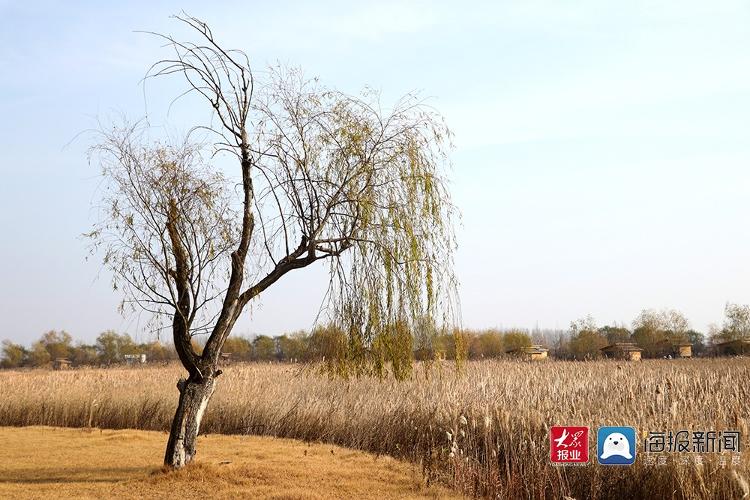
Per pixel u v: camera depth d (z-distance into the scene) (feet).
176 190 42.52
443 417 52.39
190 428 41.88
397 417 55.77
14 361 254.47
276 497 36.32
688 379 62.39
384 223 44.29
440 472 43.11
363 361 44.88
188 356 41.88
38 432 67.36
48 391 83.10
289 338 203.62
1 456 50.31
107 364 213.25
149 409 74.59
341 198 43.83
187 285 42.37
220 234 43.21
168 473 40.19
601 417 43.37
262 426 65.92
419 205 44.93
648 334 232.94
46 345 260.83
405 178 44.98
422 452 49.96
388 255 43.86
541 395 60.34
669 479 34.40
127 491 37.70
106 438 61.26
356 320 44.14
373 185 44.06
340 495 37.40
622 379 71.31
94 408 76.13
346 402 64.18
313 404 65.36
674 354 225.15
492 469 39.91
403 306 44.14
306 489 38.55
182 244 42.37
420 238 44.80
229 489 38.04
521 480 38.88
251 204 43.39
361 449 55.11
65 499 35.83
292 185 43.11
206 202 43.04
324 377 82.23
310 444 57.72
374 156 44.73
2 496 36.60
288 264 43.32
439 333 45.98
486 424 42.96
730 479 31.68
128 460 48.19
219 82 42.70
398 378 45.57
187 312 42.37
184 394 42.06
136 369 150.00
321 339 44.96
